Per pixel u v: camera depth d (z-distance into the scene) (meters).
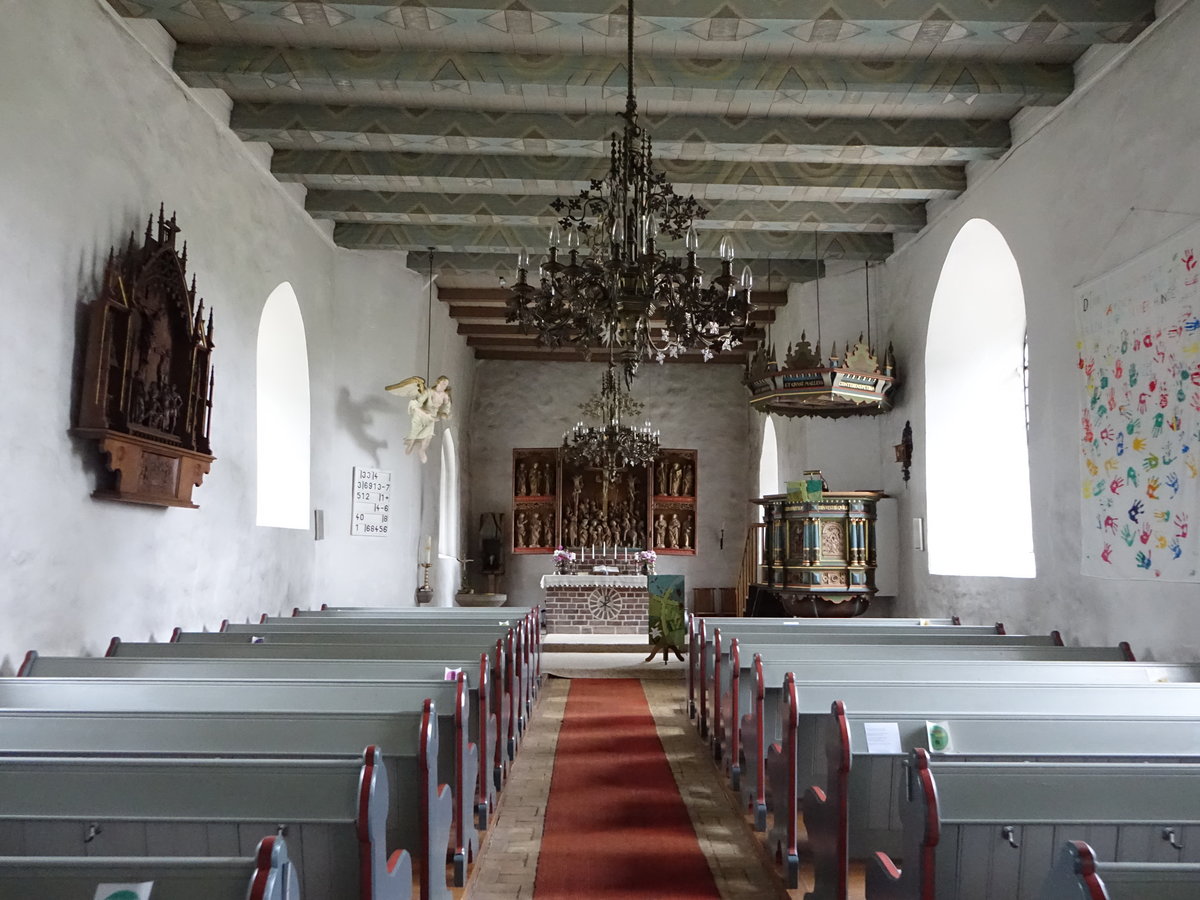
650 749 7.76
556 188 9.56
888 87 7.41
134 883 2.09
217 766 2.98
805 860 4.66
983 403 10.18
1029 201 8.16
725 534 18.52
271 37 7.21
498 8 6.18
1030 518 8.83
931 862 2.91
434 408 12.28
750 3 6.25
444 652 6.40
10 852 2.91
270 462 10.28
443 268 12.40
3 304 5.12
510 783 6.63
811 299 12.84
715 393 18.86
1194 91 5.92
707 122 8.44
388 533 11.91
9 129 5.19
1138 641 6.46
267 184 9.24
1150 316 6.29
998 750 3.97
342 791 2.95
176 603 7.20
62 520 5.65
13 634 5.19
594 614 16.53
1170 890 2.13
